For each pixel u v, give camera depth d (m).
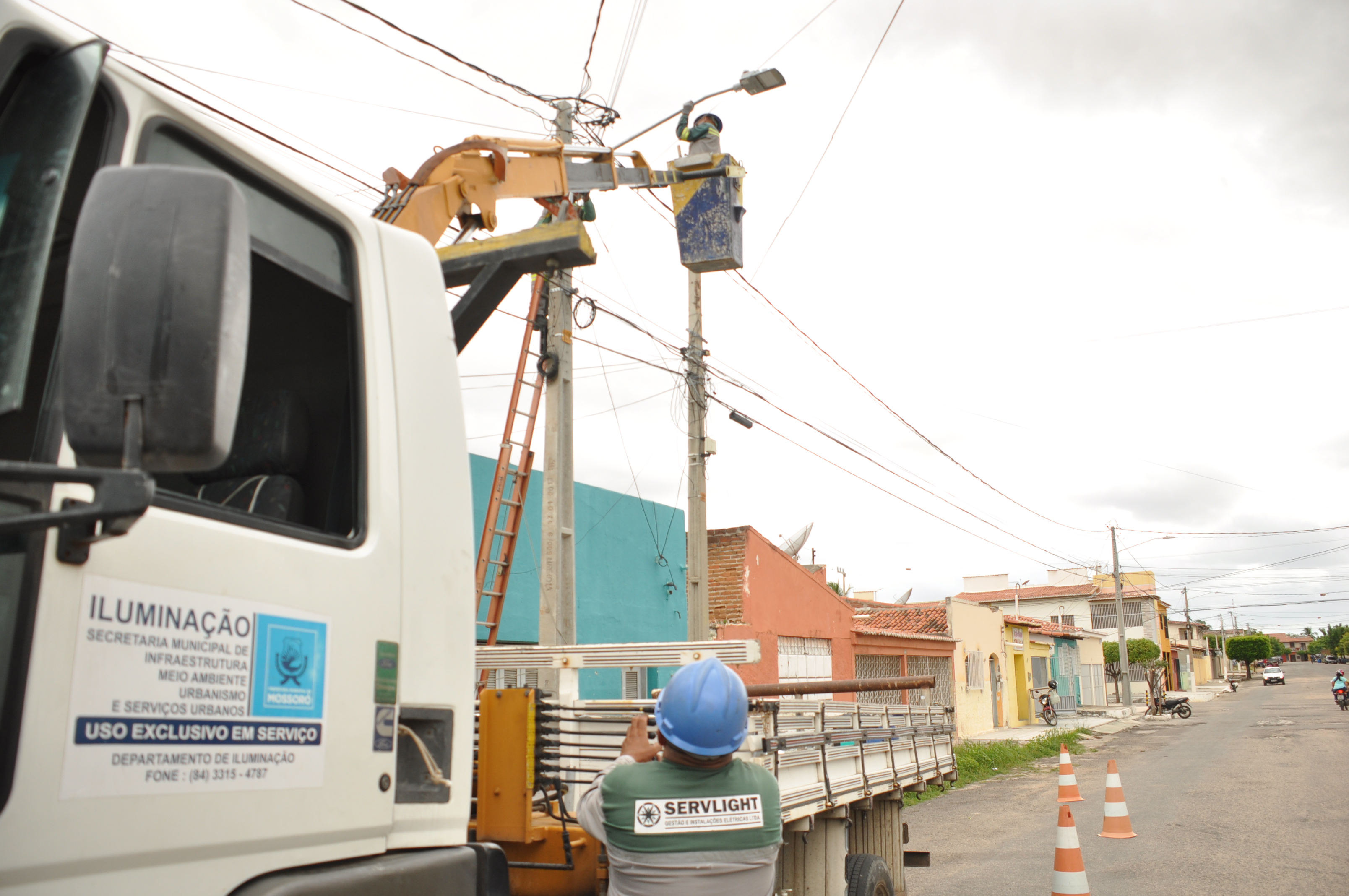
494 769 3.51
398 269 2.55
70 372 1.42
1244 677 101.75
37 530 1.37
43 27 1.70
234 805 1.83
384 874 2.13
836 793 5.26
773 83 9.38
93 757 1.61
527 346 11.00
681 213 7.96
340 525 2.30
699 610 12.28
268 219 2.20
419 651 2.34
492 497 10.78
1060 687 42.09
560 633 10.00
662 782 2.63
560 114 10.64
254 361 2.50
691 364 12.71
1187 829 11.95
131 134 1.88
